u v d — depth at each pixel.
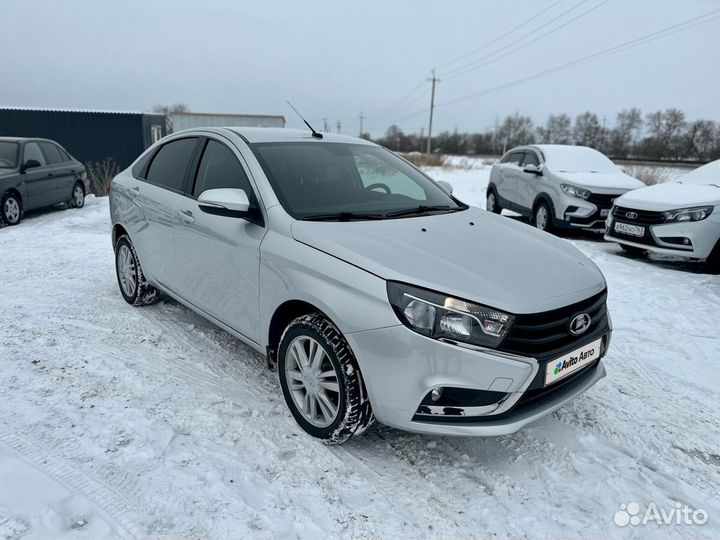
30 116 15.77
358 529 2.21
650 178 15.98
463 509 2.36
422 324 2.34
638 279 6.27
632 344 4.36
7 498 2.28
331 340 2.59
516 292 2.45
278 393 3.29
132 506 2.27
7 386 3.27
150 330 4.20
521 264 2.71
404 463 2.67
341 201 3.27
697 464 2.77
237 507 2.29
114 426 2.86
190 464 2.57
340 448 2.76
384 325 2.38
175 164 4.05
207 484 2.43
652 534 2.26
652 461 2.76
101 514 2.21
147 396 3.20
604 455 2.80
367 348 2.44
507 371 2.34
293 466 2.60
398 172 3.91
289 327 2.85
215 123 27.55
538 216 9.51
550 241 3.27
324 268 2.63
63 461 2.55
